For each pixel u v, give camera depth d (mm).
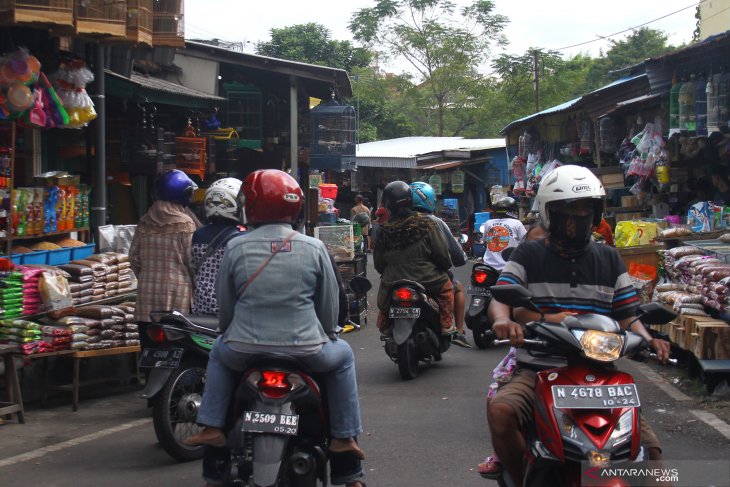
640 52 44938
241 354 4070
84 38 7871
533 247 4156
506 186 29625
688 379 7930
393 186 8438
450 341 8781
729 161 12391
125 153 10891
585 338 3508
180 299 6828
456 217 25906
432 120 46344
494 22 44906
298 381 3979
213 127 13742
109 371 8531
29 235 8273
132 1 8094
